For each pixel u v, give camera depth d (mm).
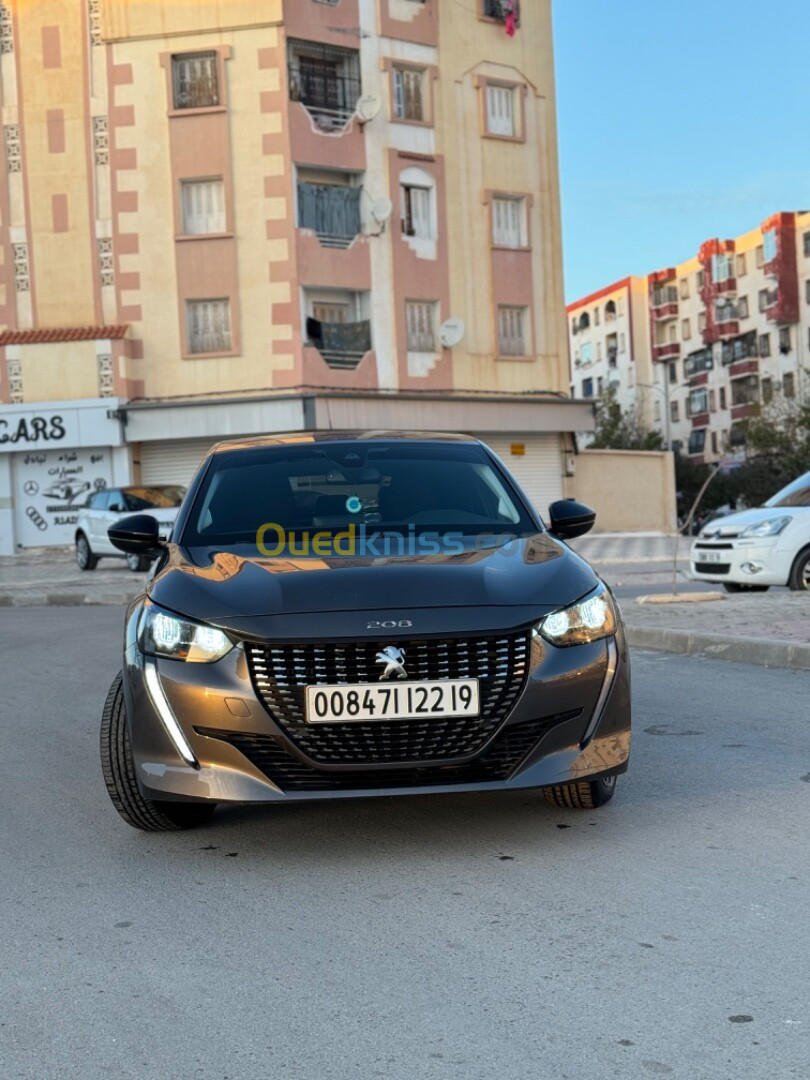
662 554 25547
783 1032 2900
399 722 4246
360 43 33219
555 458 36000
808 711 7070
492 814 5012
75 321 32812
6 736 7371
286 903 4035
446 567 4625
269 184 32250
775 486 57625
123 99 32562
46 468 32531
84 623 14812
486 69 35156
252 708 4242
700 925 3648
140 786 4445
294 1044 2941
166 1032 3043
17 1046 2996
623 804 5102
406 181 33844
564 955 3447
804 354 70312
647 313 86562
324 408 31844
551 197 36188
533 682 4293
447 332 33938
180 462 32719
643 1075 2709
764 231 72250
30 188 32812
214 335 32688
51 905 4121
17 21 32750
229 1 32125
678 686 8203
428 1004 3145
